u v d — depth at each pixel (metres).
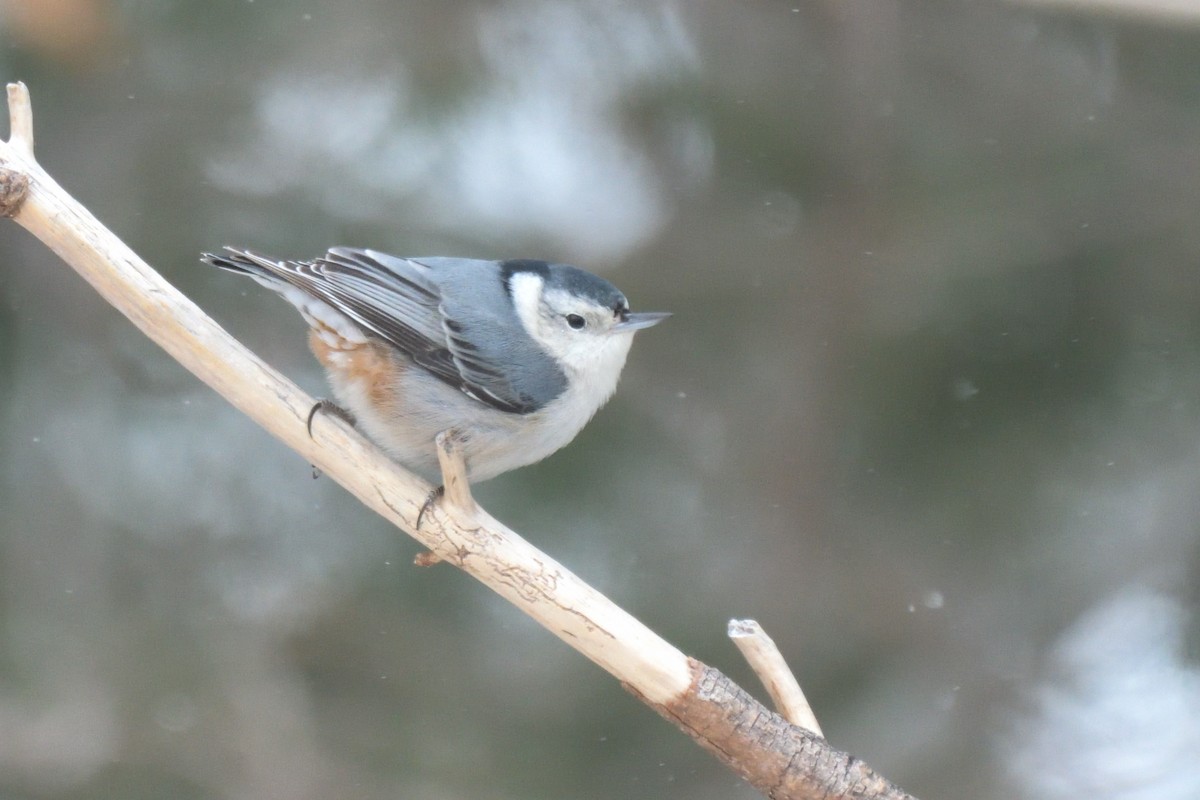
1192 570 9.91
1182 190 9.72
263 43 10.46
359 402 7.29
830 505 10.17
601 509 10.20
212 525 10.57
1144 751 10.20
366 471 6.13
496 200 10.99
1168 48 10.12
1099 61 10.37
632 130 10.87
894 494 10.10
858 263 10.17
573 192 11.02
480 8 10.77
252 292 10.53
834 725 9.84
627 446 10.38
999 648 10.12
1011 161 10.07
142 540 10.47
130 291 6.12
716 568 10.07
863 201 10.28
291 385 6.27
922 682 10.05
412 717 9.83
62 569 10.28
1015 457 9.81
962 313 9.77
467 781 9.54
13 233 10.44
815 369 10.25
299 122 10.72
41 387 10.52
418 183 10.81
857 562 10.11
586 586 5.81
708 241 10.58
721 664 9.72
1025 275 9.70
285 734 9.70
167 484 10.66
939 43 10.49
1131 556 9.97
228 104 10.47
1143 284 9.60
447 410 7.25
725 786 9.59
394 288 7.33
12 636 9.98
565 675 9.98
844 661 10.00
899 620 10.05
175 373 10.84
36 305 10.52
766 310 10.44
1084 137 10.03
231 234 10.39
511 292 7.66
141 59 10.29
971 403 9.84
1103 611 10.20
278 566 10.44
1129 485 9.84
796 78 10.58
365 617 10.18
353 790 9.48
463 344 7.33
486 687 9.94
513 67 10.76
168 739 9.70
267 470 10.75
